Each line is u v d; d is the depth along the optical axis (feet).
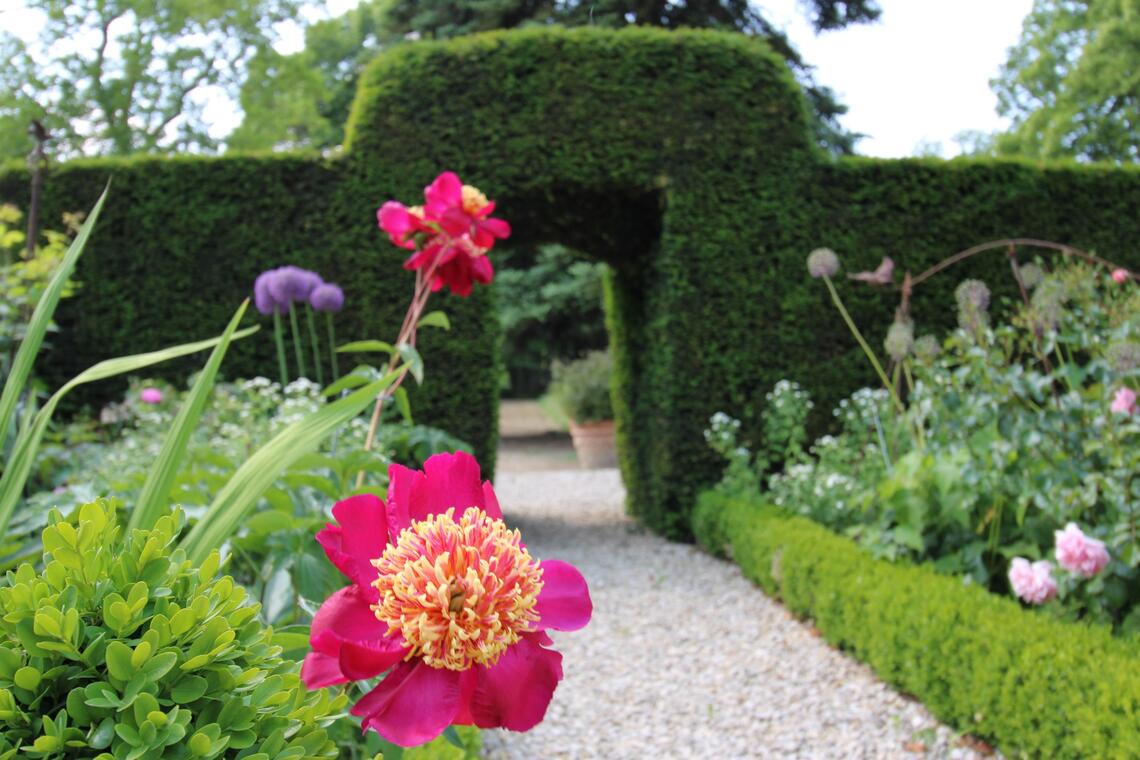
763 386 18.04
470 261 6.20
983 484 10.35
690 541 18.62
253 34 42.98
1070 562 8.32
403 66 17.74
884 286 18.08
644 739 9.16
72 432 13.88
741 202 18.03
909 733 8.87
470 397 17.67
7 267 12.30
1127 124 47.01
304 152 17.63
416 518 2.57
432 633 2.21
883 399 15.47
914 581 9.87
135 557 2.45
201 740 2.18
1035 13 51.13
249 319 17.33
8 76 39.91
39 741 2.09
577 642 12.20
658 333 18.75
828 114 42.01
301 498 5.90
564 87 17.87
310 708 2.60
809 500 14.56
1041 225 18.38
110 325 17.10
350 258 17.51
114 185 17.24
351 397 3.83
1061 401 9.68
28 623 2.23
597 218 19.60
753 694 10.21
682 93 17.99
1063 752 6.98
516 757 8.73
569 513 23.39
